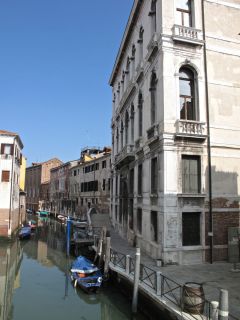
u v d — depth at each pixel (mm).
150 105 14945
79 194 48094
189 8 14250
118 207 23703
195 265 12219
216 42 14133
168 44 13367
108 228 25469
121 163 20750
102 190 38250
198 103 13477
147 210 14836
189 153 12969
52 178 68500
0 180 28703
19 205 37406
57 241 31031
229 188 13320
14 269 19250
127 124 21188
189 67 13734
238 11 14812
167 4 13719
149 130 14680
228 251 12789
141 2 17344
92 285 13406
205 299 7633
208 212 12891
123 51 22766
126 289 12031
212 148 13328
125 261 13328
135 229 17141
